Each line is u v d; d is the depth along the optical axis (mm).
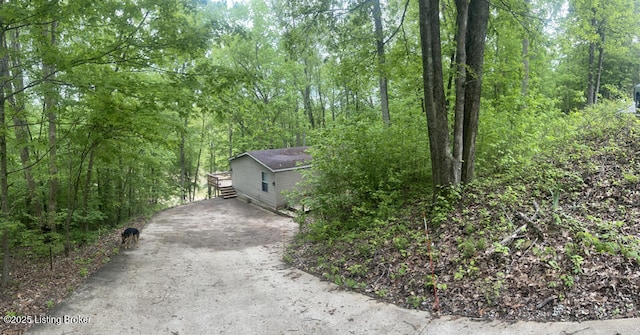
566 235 4992
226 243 11492
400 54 9586
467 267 5047
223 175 28109
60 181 13062
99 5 6406
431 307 4562
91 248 10773
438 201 7250
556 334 3479
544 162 7996
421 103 11336
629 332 3256
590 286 3996
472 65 7395
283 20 9703
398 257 6199
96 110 7270
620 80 21031
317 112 31656
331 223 9656
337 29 9680
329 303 5215
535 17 8344
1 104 6797
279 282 6531
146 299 5953
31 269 9180
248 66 24422
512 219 5941
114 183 17922
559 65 21781
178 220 16406
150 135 8336
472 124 7504
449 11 9914
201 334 4590
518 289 4324
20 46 9547
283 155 20234
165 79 8258
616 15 11852
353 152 9656
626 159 6984
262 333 4504
